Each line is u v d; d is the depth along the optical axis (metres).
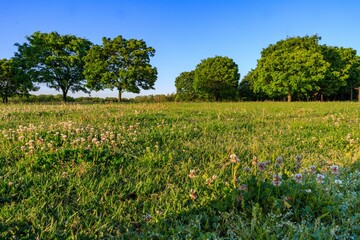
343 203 3.55
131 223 3.39
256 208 3.23
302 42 49.56
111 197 3.96
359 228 3.04
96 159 5.42
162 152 6.09
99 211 3.64
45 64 44.84
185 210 3.59
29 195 3.98
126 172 4.97
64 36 47.94
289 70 44.16
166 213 3.56
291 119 12.16
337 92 56.94
